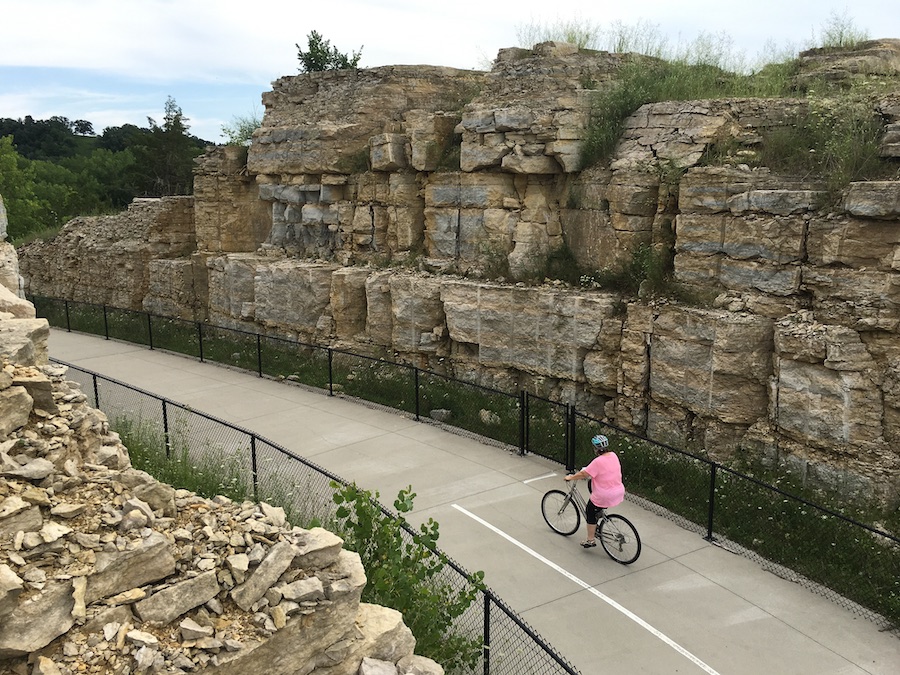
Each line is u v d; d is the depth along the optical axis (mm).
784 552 8656
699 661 6840
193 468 9961
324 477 10648
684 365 11289
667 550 8891
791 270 10422
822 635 7238
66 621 4012
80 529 4461
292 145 19031
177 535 4711
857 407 9531
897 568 8055
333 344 17375
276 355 18125
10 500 4348
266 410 14266
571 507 9242
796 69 14984
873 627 7367
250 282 19812
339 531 7746
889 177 10180
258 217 21594
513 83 15180
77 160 65750
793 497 8312
